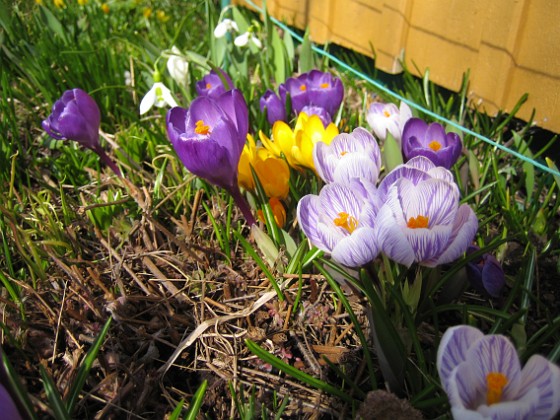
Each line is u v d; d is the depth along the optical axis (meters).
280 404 0.31
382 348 0.28
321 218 0.28
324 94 0.47
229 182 0.34
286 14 0.77
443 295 0.34
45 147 0.55
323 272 0.32
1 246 0.41
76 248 0.41
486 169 0.45
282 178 0.36
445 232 0.25
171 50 0.55
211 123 0.34
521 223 0.42
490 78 0.53
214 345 0.35
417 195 0.26
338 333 0.35
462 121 0.54
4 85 0.56
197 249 0.40
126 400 0.32
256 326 0.36
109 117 0.58
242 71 0.60
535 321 0.35
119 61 0.65
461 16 0.54
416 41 0.60
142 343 0.34
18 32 0.69
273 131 0.40
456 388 0.19
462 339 0.21
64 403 0.27
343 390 0.31
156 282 0.39
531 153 0.50
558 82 0.47
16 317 0.36
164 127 0.55
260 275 0.39
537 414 0.20
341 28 0.69
